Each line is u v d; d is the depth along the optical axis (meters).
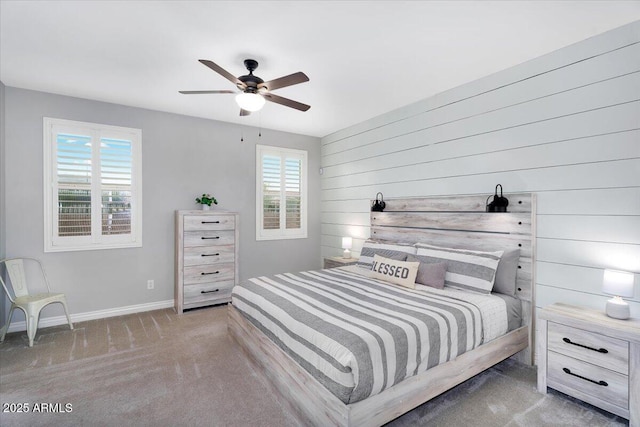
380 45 2.51
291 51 2.60
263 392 2.28
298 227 5.35
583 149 2.44
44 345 3.03
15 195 3.37
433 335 2.00
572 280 2.50
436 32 2.33
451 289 2.84
